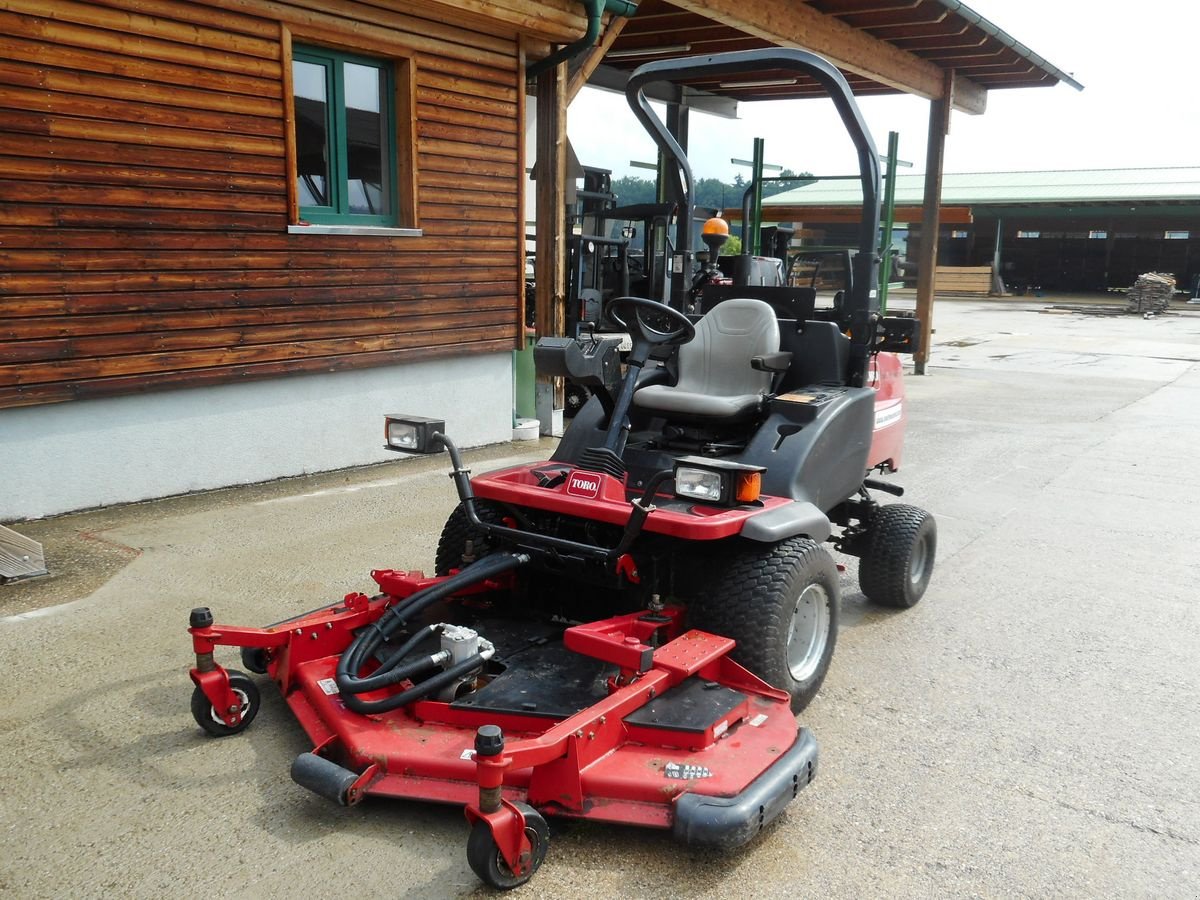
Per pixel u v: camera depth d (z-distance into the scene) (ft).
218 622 14.21
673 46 41.81
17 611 14.48
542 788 9.04
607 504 11.28
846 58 37.58
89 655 13.07
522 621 12.35
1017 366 52.75
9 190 17.48
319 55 22.56
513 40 26.48
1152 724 12.25
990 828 9.82
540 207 28.89
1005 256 132.67
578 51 27.25
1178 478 26.20
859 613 15.98
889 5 34.22
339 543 18.16
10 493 18.48
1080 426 34.12
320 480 23.12
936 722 12.14
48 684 12.21
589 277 41.55
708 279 23.27
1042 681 13.46
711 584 11.32
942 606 16.38
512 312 27.96
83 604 14.83
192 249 20.34
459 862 8.96
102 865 8.79
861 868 9.09
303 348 22.76
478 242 26.58
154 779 10.17
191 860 8.89
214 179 20.47
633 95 15.55
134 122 19.01
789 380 14.57
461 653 10.37
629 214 41.63
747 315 14.25
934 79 45.73
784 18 33.19
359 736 9.71
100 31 18.25
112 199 18.90
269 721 11.43
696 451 13.39
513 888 8.59
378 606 11.94
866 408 13.88
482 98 25.94
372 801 9.91
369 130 24.07
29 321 18.07
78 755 10.59
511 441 28.60
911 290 122.31
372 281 24.03
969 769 11.00
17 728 11.12
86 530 18.44
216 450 21.65
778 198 116.26
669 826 8.74
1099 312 96.68
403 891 8.54
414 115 24.21
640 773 9.10
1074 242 128.57
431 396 26.30
